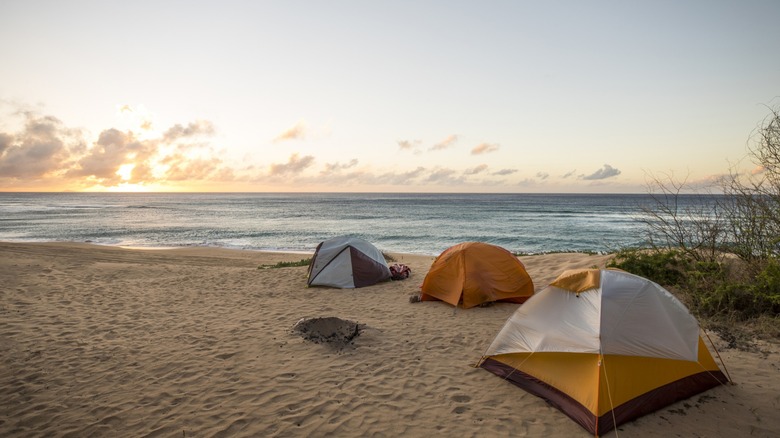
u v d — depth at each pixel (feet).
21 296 32.50
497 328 25.05
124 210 284.82
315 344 22.39
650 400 14.96
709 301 24.91
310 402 16.15
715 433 13.76
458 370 19.08
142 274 44.93
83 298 32.89
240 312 29.30
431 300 32.12
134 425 14.58
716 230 28.22
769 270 24.04
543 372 16.47
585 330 15.90
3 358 20.17
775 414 14.74
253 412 15.42
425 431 14.12
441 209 289.33
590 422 14.12
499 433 13.99
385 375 18.58
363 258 39.17
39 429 14.32
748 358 19.27
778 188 25.48
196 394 16.81
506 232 132.16
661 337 15.89
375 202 446.19
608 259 35.65
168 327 25.54
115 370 19.08
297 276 43.86
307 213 249.55
